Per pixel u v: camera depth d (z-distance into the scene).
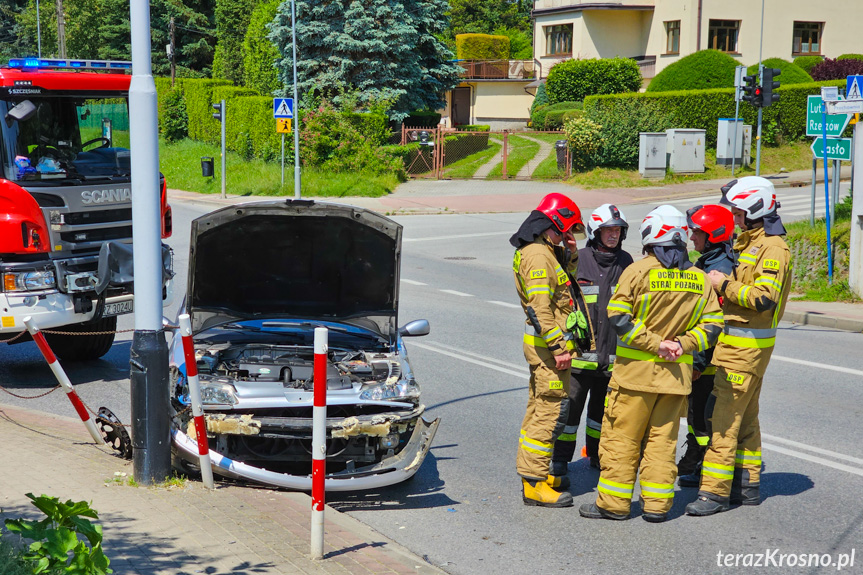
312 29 35.84
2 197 8.51
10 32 63.88
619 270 6.19
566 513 5.84
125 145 9.77
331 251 6.70
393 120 36.72
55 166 8.96
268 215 6.42
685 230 5.40
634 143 32.12
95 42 56.50
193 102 42.34
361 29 35.97
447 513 5.82
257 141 35.50
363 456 6.02
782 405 8.47
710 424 5.83
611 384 5.59
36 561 3.59
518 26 75.25
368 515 5.76
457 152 37.09
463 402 8.61
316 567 4.52
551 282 5.69
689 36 42.34
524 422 6.03
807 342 11.68
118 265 9.03
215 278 6.76
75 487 5.53
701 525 5.62
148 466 5.67
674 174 31.17
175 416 5.94
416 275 16.77
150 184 5.66
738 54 42.88
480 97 52.12
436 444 7.34
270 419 5.68
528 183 31.95
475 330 11.99
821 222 16.20
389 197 29.41
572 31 47.00
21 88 8.64
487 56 57.03
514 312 13.37
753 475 5.95
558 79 42.44
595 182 30.66
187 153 38.78
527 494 5.96
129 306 9.46
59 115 9.06
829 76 38.50
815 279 15.09
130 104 5.60
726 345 5.77
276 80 45.03
